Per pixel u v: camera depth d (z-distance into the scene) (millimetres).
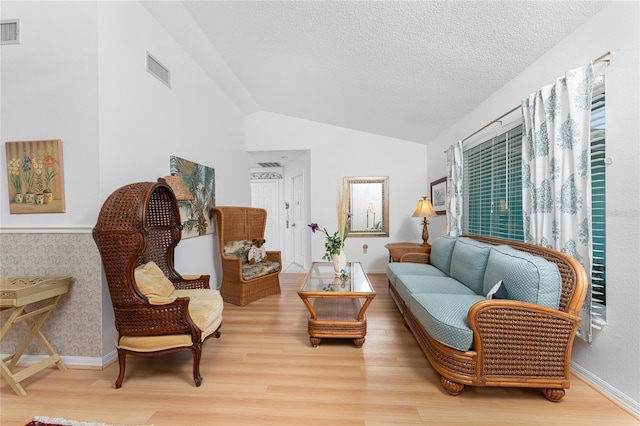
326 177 5148
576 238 1789
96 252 2068
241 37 2828
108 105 2141
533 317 1609
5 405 1647
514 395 1714
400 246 4090
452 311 1854
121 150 2270
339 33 2514
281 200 6648
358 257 5148
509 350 1634
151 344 1804
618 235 1618
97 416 1552
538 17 1869
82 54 2064
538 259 1791
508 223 2691
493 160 2934
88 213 2078
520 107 2299
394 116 4113
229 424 1489
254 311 3225
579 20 1803
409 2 2006
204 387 1811
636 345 1521
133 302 1813
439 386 1807
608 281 1676
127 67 2326
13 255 2133
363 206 5129
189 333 1840
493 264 2107
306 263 5500
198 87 3441
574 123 1756
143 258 2318
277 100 4477
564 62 1974
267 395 1724
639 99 1502
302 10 2309
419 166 5055
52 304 1975
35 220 2125
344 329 2340
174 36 2896
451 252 3084
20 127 2117
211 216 3713
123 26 2279
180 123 3064
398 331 2654
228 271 3553
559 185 1874
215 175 3889
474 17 2004
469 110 3363
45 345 1970
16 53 2113
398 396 1709
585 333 1760
